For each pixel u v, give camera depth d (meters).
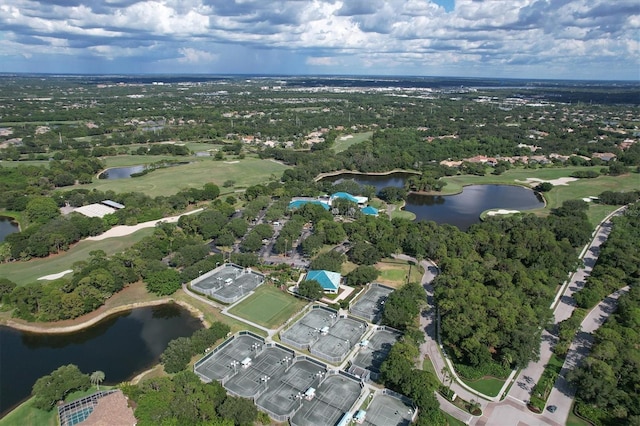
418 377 139.50
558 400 141.38
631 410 131.12
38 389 132.62
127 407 129.12
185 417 123.50
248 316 190.62
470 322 166.25
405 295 189.88
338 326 184.00
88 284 195.00
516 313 170.88
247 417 126.50
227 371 154.00
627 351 153.00
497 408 137.50
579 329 182.25
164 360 155.38
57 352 169.12
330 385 148.88
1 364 161.12
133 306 199.88
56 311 183.12
